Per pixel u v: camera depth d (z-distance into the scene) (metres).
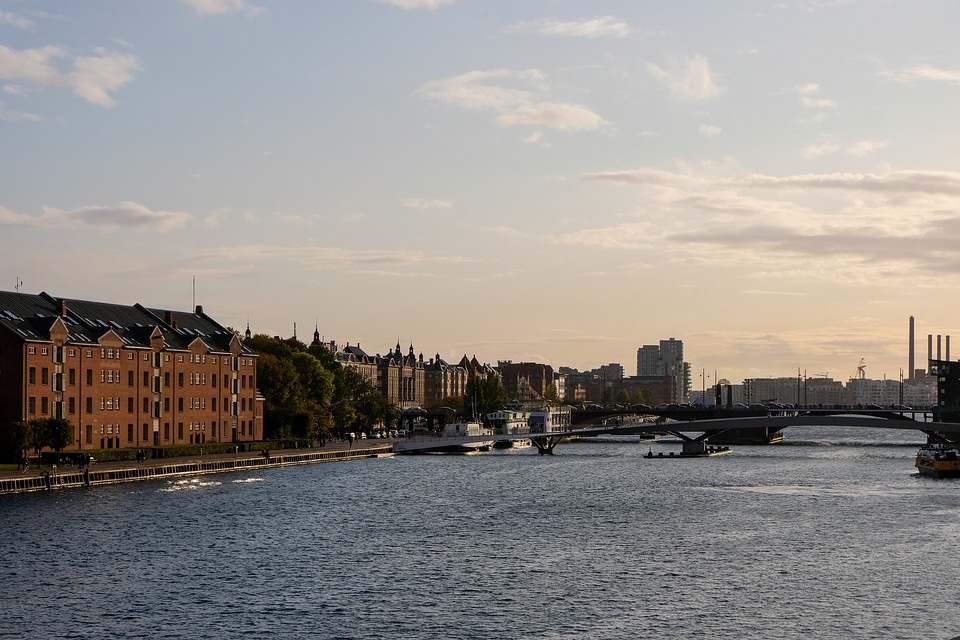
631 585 95.75
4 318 187.38
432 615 85.31
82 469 170.12
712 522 134.12
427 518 137.12
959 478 197.12
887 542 117.56
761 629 81.38
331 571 101.62
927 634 80.12
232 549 112.19
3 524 124.25
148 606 87.69
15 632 80.19
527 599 90.56
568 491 172.75
